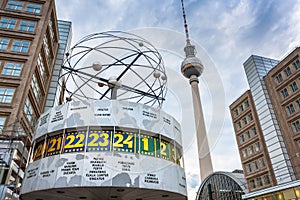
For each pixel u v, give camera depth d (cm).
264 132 4412
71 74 1547
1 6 3566
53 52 4319
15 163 2356
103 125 1312
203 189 5659
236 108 5481
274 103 4306
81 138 1289
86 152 1240
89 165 1203
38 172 1263
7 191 2073
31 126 2945
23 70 3116
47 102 4122
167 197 1459
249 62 5219
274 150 4106
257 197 3600
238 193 4681
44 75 3891
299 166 3638
